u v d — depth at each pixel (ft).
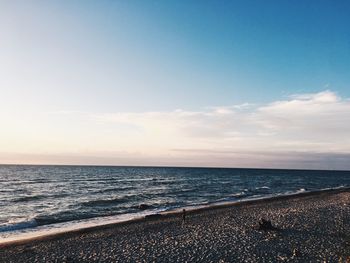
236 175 506.89
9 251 64.03
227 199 165.27
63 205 131.23
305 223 88.43
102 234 78.33
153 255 59.26
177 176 418.92
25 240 72.49
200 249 62.64
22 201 143.02
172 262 54.95
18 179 301.22
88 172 497.46
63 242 70.79
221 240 69.56
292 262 54.13
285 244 65.72
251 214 106.83
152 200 153.07
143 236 75.77
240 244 65.92
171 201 151.74
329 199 157.89
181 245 65.98
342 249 62.18
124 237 75.00
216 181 323.98
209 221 94.63
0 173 429.38
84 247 66.33
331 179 453.58
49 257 59.82
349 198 161.17
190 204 142.51
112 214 113.39
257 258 56.54
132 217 107.45
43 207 126.00
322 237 72.43
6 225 90.89
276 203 140.15
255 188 246.68
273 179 406.41
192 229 82.94
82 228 85.30
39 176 358.84
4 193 175.83
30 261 57.67
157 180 313.73
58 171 525.34
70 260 56.08
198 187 237.45
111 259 57.36
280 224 86.74
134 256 58.90
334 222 91.09
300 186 285.02
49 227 91.09
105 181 282.77
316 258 56.29
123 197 158.71
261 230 79.20
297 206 129.08
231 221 93.91
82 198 155.12
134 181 289.53
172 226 87.61
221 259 56.13
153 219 98.89
